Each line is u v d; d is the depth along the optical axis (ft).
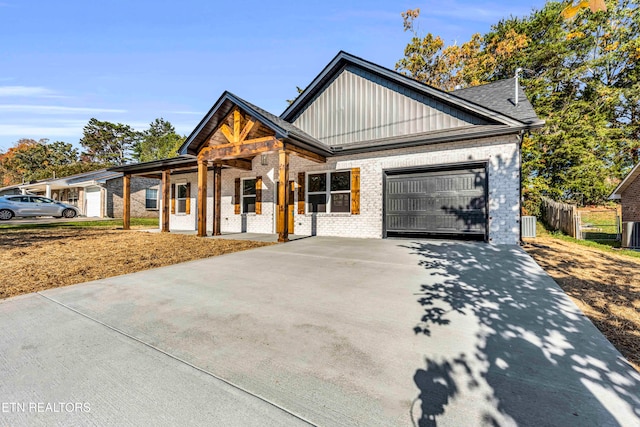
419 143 26.71
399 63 81.71
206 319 9.73
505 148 24.39
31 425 5.08
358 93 33.96
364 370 6.63
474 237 27.32
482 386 5.98
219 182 34.86
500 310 10.22
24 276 15.34
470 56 74.64
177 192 46.73
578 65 60.70
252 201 39.37
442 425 4.89
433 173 27.43
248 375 6.51
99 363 7.08
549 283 13.34
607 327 9.05
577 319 9.44
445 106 29.09
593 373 6.44
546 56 59.57
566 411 5.22
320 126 36.27
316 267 16.99
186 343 8.07
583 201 59.47
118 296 12.21
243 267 17.26
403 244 25.00
